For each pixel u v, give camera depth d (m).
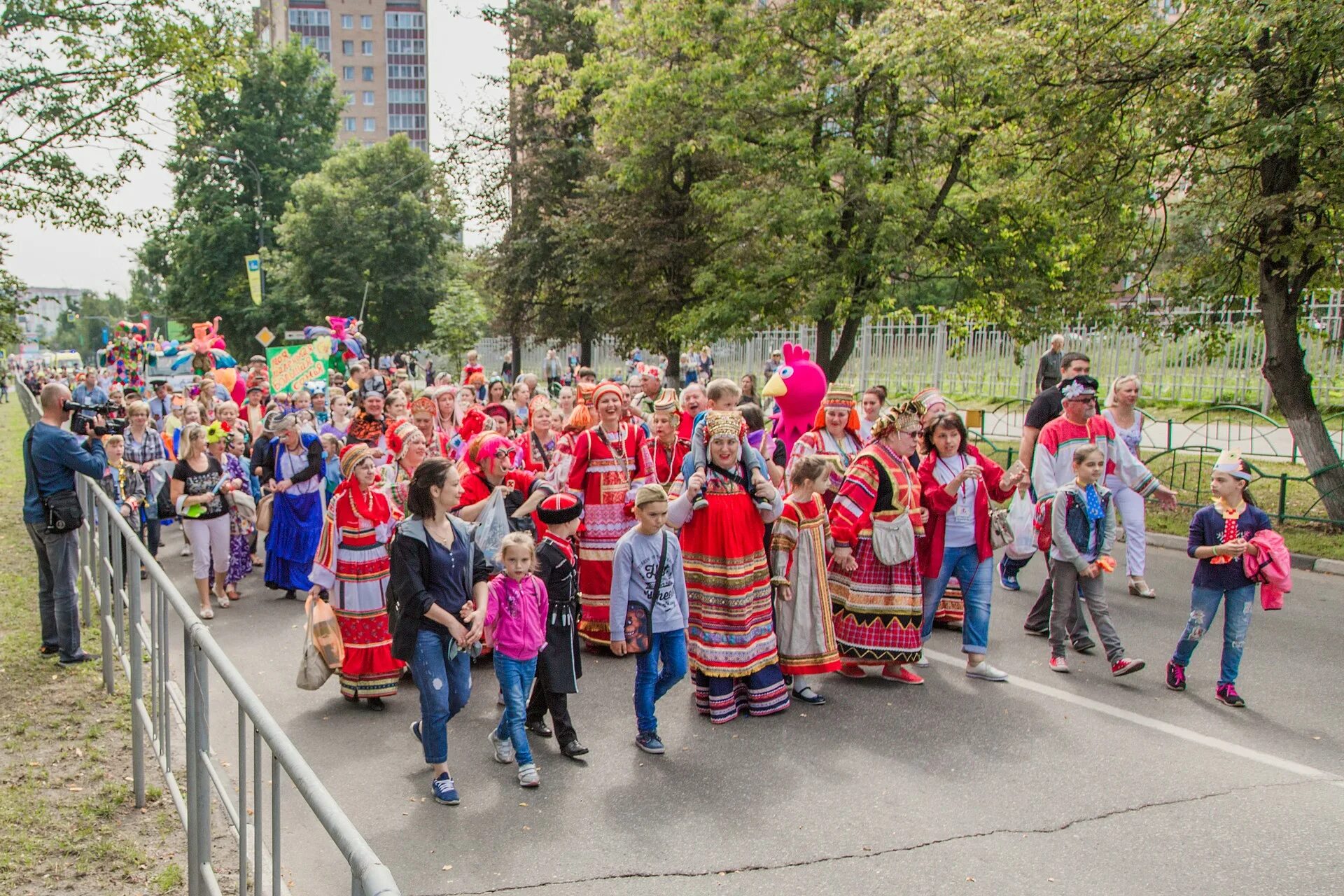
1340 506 11.22
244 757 3.14
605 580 7.60
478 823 4.83
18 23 13.59
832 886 4.21
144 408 10.47
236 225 51.47
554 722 5.65
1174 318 13.89
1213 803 4.94
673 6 19.66
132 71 14.44
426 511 5.04
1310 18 9.60
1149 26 11.99
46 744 5.50
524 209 32.66
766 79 18.67
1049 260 17.92
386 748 5.84
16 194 14.45
